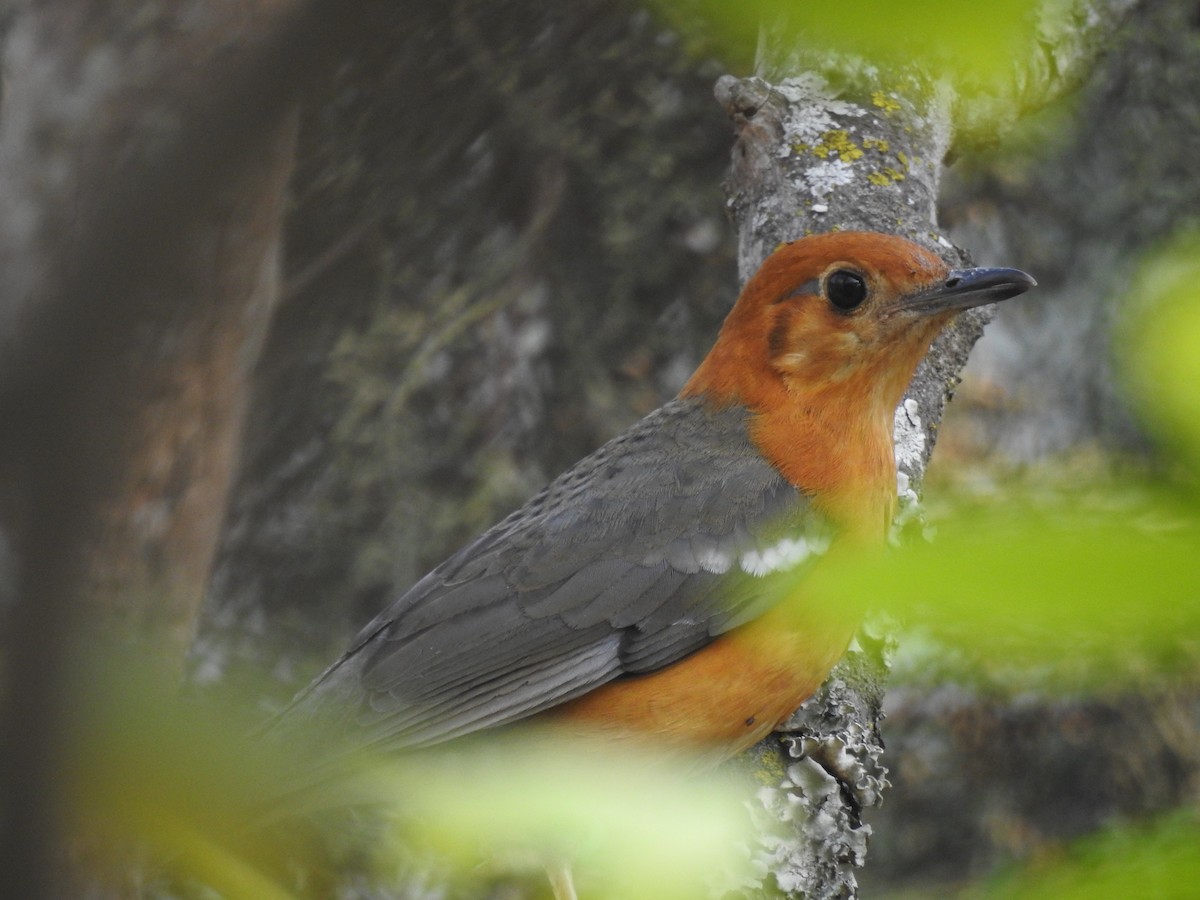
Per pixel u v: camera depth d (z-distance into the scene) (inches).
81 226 85.0
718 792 323.6
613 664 394.3
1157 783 666.8
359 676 398.6
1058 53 512.4
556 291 717.9
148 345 110.2
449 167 673.6
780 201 486.0
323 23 80.0
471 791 148.3
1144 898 115.6
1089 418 676.7
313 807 385.7
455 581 412.8
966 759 679.7
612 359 717.3
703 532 400.8
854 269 409.7
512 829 146.3
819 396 413.7
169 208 78.2
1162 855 118.4
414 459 717.9
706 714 392.2
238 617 698.8
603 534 406.3
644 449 429.4
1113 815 655.1
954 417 685.9
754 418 421.7
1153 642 95.7
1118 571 93.8
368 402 719.1
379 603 703.7
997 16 83.4
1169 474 111.7
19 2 499.8
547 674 394.9
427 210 695.1
